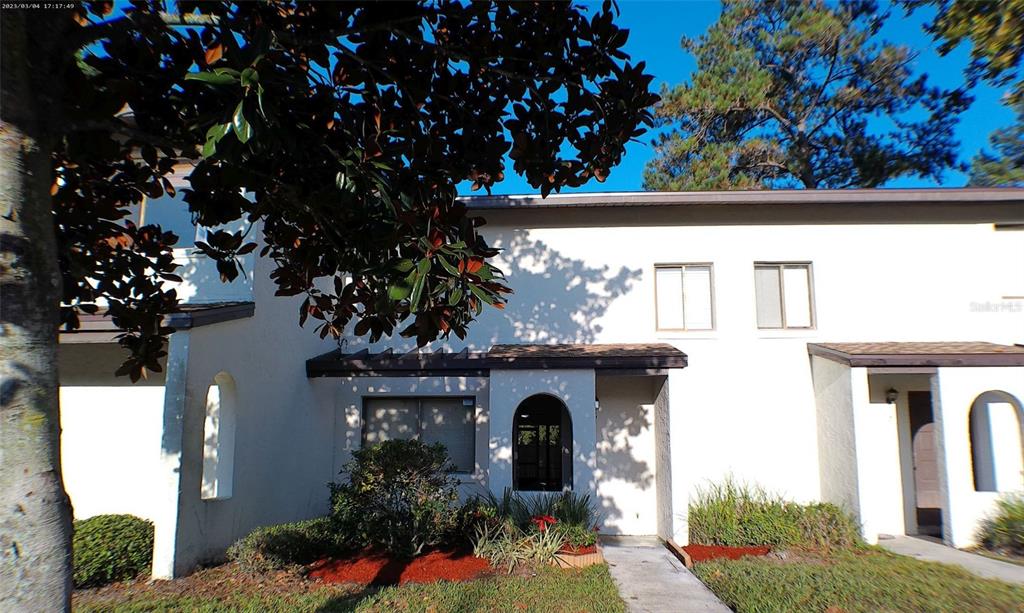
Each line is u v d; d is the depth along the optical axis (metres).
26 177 2.91
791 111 23.39
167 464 7.73
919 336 11.78
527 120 5.41
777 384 11.74
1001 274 11.87
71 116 3.70
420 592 7.06
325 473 12.27
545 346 11.85
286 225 5.43
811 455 11.53
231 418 9.10
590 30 4.93
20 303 2.81
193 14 4.45
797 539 9.96
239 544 8.05
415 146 5.02
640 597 7.29
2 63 2.84
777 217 12.08
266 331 10.16
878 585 7.41
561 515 9.20
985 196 11.38
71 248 5.12
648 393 11.96
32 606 2.65
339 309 5.40
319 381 12.14
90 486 9.62
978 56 5.53
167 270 5.87
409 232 4.21
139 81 4.13
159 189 5.47
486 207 12.00
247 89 3.34
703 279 12.20
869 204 11.70
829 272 11.95
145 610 6.30
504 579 7.70
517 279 12.40
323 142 4.35
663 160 24.02
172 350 7.98
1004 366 10.25
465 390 12.38
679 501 10.30
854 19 21.27
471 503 9.95
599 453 11.85
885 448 11.70
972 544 9.98
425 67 5.03
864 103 22.59
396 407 12.73
